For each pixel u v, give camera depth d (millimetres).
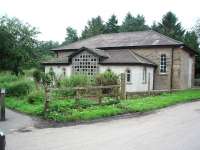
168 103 19906
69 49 39781
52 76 24422
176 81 34062
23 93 19062
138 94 23844
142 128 12078
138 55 35250
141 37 37719
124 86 19766
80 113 14195
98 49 36188
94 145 9305
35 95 16734
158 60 34812
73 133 11031
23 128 11680
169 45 34094
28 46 27188
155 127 12312
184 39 57875
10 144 9328
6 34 22469
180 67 34000
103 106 16547
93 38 42031
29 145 9234
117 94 18641
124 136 10586
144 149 8891
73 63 35125
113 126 12508
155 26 79875
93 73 33688
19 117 13664
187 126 12555
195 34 53156
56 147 9047
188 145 9391
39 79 23359
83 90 17734
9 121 12828
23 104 16359
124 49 36344
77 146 9172
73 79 20672
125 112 15852
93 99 17438
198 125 12789
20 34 26438
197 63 49000
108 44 37938
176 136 10633
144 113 16359
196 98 24391
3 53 22250
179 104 20703
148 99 21344
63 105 14922
